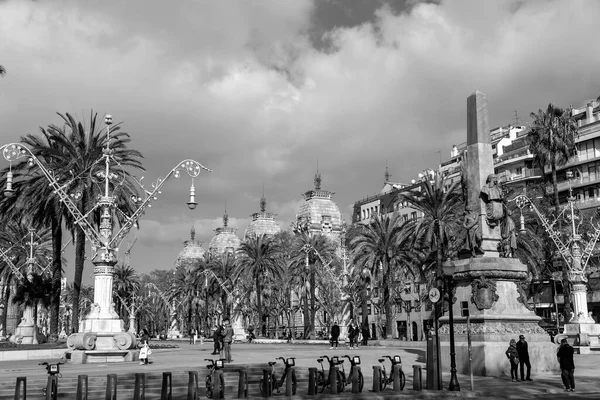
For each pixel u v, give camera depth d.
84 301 116.88
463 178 32.44
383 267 59.06
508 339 27.77
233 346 56.91
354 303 69.88
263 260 81.00
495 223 30.33
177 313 137.00
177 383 23.30
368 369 29.45
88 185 43.62
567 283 60.00
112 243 34.84
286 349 47.41
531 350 28.20
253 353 40.22
